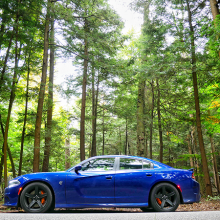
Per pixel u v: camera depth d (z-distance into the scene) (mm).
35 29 13492
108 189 5867
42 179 5844
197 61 14453
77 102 23109
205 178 15109
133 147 34250
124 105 22062
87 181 5883
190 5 15766
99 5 16000
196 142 25609
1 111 16156
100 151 34500
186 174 6086
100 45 15789
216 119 15969
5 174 12781
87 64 18750
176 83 16406
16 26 12820
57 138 20094
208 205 10523
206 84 15469
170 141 25234
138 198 5863
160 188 5914
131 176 5965
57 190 5793
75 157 30422
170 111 18609
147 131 25453
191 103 17359
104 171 6031
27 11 13133
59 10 12977
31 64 15539
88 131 30125
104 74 15898
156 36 15180
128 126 29984
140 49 16547
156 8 15805
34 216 3613
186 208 9828
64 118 21859
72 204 5773
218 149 30359
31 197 5754
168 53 15469
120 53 23078
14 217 3514
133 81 15812
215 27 11875
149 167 6133
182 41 15242
